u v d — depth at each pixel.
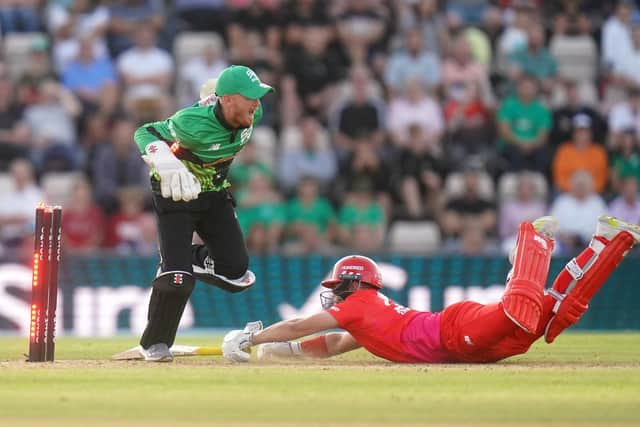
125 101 64.88
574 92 66.19
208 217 27.70
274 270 52.34
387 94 65.50
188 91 64.62
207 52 64.69
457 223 59.66
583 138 63.38
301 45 65.56
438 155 62.66
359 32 66.75
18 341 41.34
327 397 20.41
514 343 27.00
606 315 52.69
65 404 19.42
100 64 65.94
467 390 21.59
